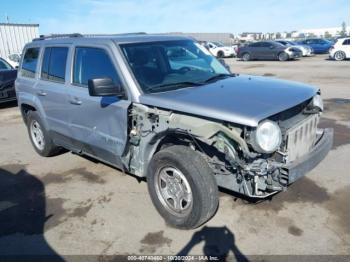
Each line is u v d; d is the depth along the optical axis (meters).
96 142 4.21
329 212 3.61
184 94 3.46
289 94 3.48
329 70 16.69
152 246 3.24
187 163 3.20
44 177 4.91
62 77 4.67
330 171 4.57
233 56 32.16
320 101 3.91
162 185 3.60
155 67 3.94
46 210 3.99
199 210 3.21
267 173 3.04
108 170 5.01
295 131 3.26
